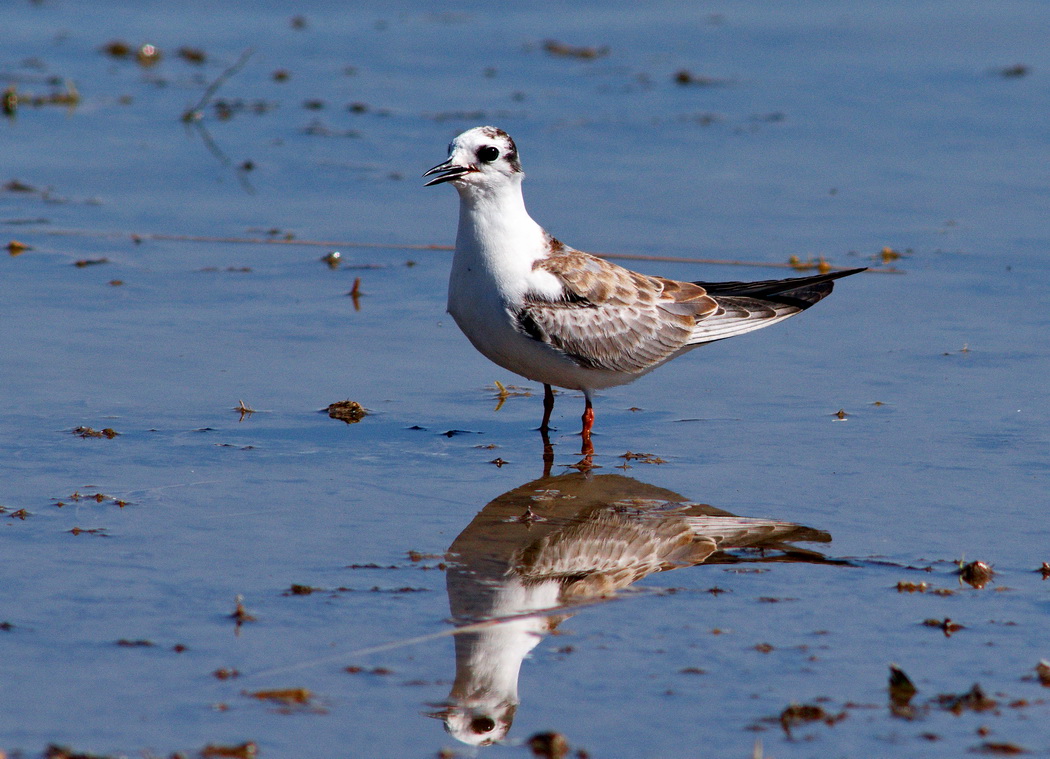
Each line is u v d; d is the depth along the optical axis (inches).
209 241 756.6
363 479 471.5
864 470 479.8
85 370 569.3
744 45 1201.4
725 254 737.6
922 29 1238.3
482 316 519.2
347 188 854.5
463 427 530.0
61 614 364.5
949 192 835.4
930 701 327.9
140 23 1291.8
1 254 721.6
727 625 366.6
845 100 1035.9
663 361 550.3
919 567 401.1
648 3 1363.2
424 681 335.6
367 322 645.3
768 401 555.2
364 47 1208.8
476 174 502.6
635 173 875.4
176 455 486.0
